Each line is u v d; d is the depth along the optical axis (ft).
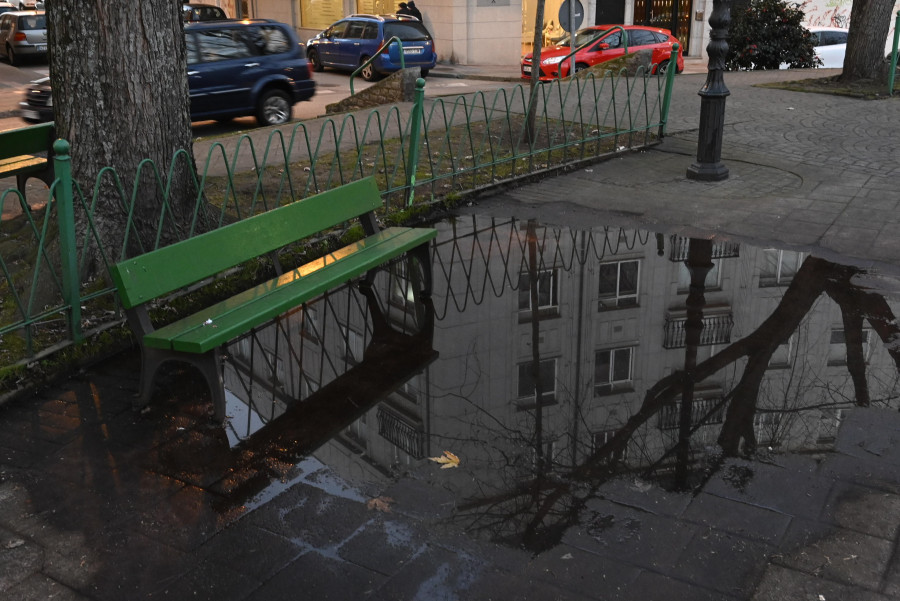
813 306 19.60
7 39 80.38
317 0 100.83
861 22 49.98
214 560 11.50
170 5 20.03
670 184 29.81
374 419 15.26
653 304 20.01
